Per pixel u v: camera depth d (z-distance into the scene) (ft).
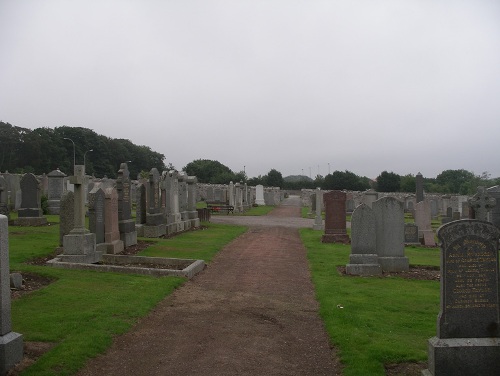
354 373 20.66
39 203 79.46
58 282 35.94
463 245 20.17
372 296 35.58
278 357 23.29
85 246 44.75
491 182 194.39
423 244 68.59
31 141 249.55
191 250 57.06
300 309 32.48
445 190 280.51
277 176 350.23
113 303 30.58
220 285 39.40
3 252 19.75
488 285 20.15
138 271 40.88
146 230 69.97
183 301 33.42
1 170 247.29
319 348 24.71
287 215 140.15
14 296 31.55
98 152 294.05
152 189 70.69
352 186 286.05
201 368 21.53
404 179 290.15
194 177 93.20
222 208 139.64
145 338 25.26
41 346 22.53
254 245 66.59
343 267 48.96
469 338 19.86
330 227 72.49
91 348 22.57
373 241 45.52
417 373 21.02
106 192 52.80
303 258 55.47
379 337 25.52
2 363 19.17
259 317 30.22
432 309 32.01
